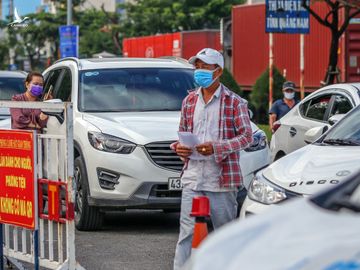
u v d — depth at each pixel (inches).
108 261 452.8
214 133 357.7
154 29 3405.5
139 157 509.7
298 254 153.5
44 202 390.0
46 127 507.5
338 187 197.2
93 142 521.0
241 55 1786.4
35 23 2883.9
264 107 1603.1
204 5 3403.1
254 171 515.5
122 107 569.0
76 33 1585.9
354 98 570.6
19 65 2970.0
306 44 1571.1
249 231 173.2
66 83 599.8
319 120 605.0
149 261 453.7
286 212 181.0
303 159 380.8
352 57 1437.0
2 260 412.2
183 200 361.4
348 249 151.3
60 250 380.2
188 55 2022.6
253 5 1740.9
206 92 360.2
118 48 3395.7
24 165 383.6
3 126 577.3
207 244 173.6
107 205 517.3
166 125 526.0
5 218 398.0
